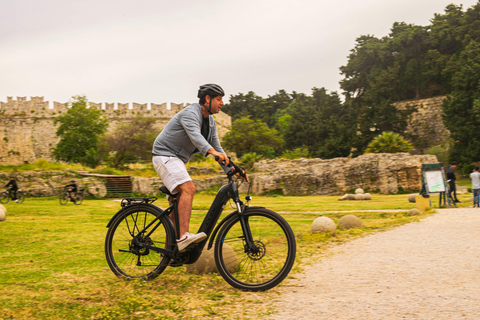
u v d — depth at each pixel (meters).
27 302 3.52
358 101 84.25
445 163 61.34
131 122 69.31
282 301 3.43
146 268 4.30
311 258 5.67
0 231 9.48
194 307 3.26
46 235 8.76
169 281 4.25
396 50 82.19
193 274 4.62
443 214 11.34
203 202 25.34
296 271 4.72
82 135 57.09
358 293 3.65
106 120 60.34
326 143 72.88
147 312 3.13
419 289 3.72
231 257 3.97
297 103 105.00
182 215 4.07
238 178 4.14
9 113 70.44
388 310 3.08
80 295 3.72
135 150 59.00
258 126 68.69
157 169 4.19
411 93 83.12
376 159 41.31
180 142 4.18
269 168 45.06
